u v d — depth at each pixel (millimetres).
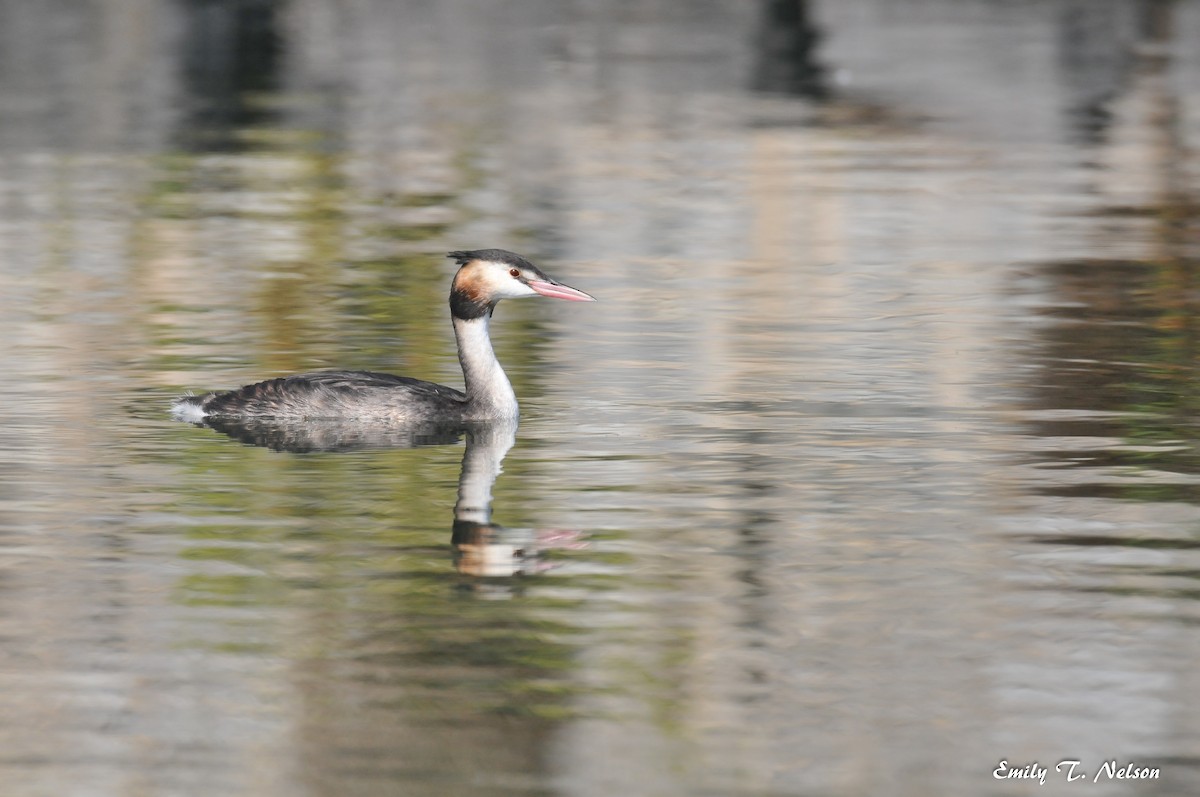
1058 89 39312
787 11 50281
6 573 11258
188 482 13391
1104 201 28047
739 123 35625
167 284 21578
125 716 9258
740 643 10172
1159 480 13367
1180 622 10461
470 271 15398
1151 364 17391
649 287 21656
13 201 27438
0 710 9281
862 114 36812
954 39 45188
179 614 10586
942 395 16156
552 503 12883
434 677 9719
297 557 11625
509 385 15523
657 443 14555
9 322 19266
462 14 50875
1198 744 8992
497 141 33594
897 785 8586
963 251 24031
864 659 9953
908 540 11977
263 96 39500
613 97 38969
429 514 12594
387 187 29031
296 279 21906
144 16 50438
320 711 9289
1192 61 42750
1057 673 9766
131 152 32406
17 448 14328
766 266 23172
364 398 15312
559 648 10086
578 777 8617
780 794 8477
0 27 48625
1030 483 13297
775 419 15344
